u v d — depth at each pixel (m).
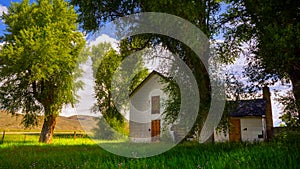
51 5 26.34
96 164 6.48
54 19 26.36
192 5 9.41
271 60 6.54
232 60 10.45
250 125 22.62
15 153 11.30
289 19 6.08
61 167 6.60
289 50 5.88
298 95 6.12
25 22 25.44
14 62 23.38
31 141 27.34
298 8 5.99
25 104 26.05
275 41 5.86
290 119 6.00
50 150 12.52
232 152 6.57
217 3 10.43
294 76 6.41
